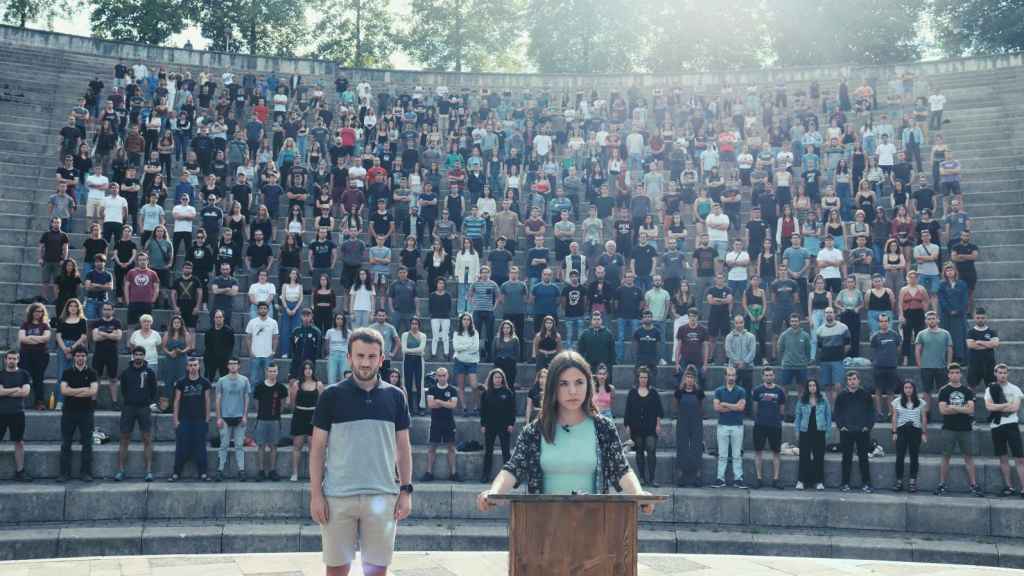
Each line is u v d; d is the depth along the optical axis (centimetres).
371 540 584
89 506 1358
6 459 1416
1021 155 2431
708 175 2417
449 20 5491
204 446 1453
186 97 2803
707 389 1739
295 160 2377
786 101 3028
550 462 502
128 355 1677
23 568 911
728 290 1744
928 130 2738
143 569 912
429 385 1512
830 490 1452
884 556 1288
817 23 4884
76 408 1406
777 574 927
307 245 2178
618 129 2930
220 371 1602
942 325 1688
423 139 2825
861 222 1931
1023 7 4791
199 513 1389
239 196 2128
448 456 1517
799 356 1584
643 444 1478
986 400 1405
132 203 2044
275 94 3105
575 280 1791
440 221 2144
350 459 585
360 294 1758
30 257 1981
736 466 1466
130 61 3378
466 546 1342
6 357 1405
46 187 2327
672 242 1889
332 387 596
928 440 1527
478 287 1795
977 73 3156
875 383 1568
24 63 3141
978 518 1341
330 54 5588
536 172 2469
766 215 2038
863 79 3145
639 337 1684
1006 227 2131
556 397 508
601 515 450
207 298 1883
